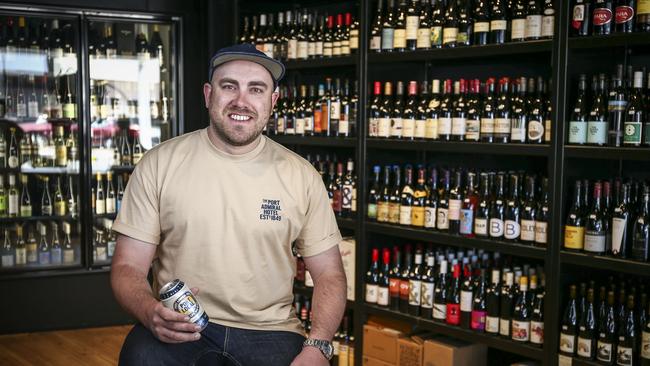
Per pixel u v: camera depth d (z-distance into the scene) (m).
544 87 3.21
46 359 4.13
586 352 2.99
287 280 2.31
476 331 3.34
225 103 2.18
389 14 3.66
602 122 2.91
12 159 4.88
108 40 5.09
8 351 4.27
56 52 4.91
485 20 3.29
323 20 4.09
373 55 3.69
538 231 3.12
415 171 3.96
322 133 4.04
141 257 2.22
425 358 3.47
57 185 5.00
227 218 2.19
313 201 2.35
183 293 1.99
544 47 2.99
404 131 3.61
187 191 2.20
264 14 4.51
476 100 3.39
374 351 3.70
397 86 3.66
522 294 3.22
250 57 2.20
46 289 4.70
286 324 2.28
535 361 3.30
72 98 4.92
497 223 3.28
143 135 5.20
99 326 4.84
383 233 3.71
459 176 3.45
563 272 3.04
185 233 2.19
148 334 2.13
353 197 3.96
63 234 5.04
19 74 4.85
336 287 2.29
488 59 3.64
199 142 2.28
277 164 2.29
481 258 3.55
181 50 4.98
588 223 2.97
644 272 2.77
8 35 4.82
